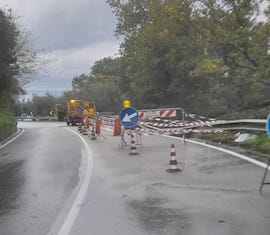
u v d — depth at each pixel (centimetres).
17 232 731
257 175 1155
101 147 2125
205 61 3144
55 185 1148
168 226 733
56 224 773
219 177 1150
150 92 4719
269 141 1661
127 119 1944
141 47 4494
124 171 1327
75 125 5728
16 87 4175
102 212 842
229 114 3506
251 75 3095
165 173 1251
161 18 3912
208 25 2914
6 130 3316
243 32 2809
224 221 748
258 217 765
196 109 4484
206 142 2073
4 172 1419
